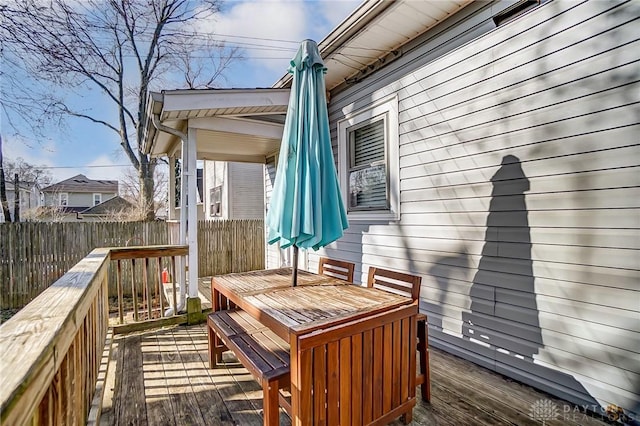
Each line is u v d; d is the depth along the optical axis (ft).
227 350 9.30
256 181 38.14
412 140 11.50
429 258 10.86
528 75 8.17
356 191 14.46
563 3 7.52
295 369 5.04
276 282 8.73
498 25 9.07
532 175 8.10
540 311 7.97
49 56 29.09
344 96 14.97
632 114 6.50
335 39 11.85
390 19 10.50
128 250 11.98
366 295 7.24
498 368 8.85
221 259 25.59
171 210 19.22
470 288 9.58
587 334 7.14
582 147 7.22
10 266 17.80
